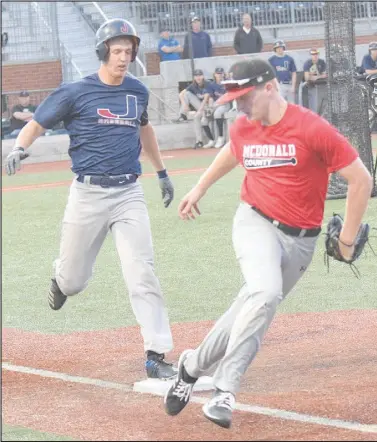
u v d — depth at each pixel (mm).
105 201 13281
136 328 16391
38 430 11031
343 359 13734
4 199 35188
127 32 12922
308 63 51375
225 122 51719
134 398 12305
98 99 13109
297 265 11273
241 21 61781
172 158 47906
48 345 15352
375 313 16531
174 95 55875
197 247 23688
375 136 49375
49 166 48438
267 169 10883
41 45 59188
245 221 11172
